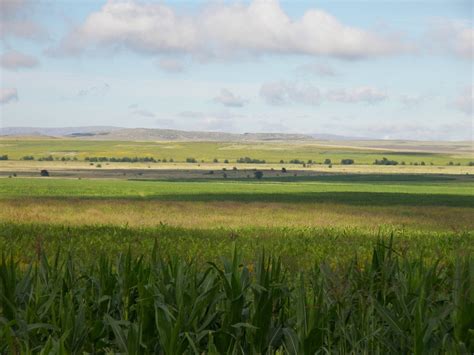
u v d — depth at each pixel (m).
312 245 26.45
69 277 7.71
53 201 74.56
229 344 6.64
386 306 7.38
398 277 7.56
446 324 6.56
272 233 34.88
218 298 6.77
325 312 6.88
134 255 20.73
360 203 84.75
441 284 7.41
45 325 6.47
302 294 6.56
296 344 6.43
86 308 7.16
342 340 6.65
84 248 22.78
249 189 137.75
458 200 99.56
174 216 53.31
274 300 7.32
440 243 28.05
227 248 24.00
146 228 36.44
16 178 197.75
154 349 6.62
